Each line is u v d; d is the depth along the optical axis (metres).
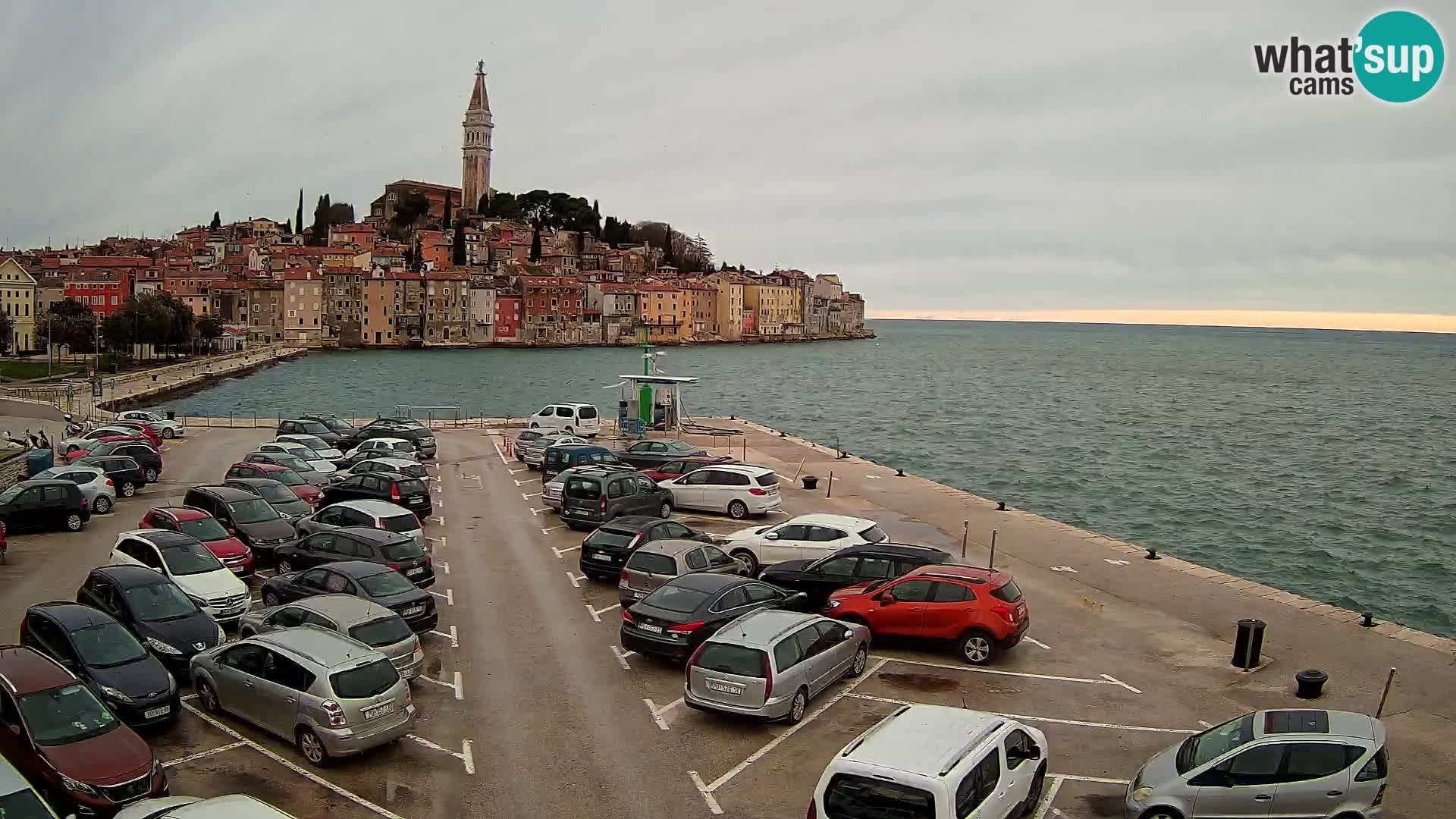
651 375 56.38
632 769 14.69
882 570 21.53
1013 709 16.98
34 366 126.31
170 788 13.77
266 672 15.30
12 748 13.34
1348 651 19.89
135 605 18.02
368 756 14.98
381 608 17.62
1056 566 26.48
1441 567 42.47
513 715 16.62
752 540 25.33
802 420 100.56
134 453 38.25
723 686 15.91
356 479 31.61
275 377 145.25
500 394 126.44
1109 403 125.62
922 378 172.88
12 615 20.97
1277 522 51.53
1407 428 101.44
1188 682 18.27
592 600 23.39
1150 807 12.71
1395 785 14.12
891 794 11.16
